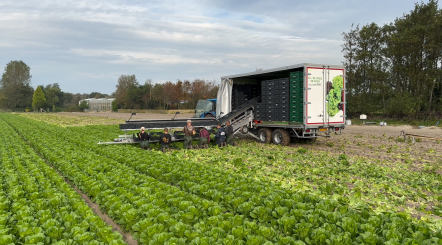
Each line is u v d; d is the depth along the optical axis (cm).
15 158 1098
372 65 3284
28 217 548
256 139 1878
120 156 1145
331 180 878
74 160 1062
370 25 3300
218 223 507
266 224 555
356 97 3356
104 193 692
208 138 1519
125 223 567
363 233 457
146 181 803
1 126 2798
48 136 1816
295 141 1772
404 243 425
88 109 9644
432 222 570
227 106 1880
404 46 2917
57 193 682
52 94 10319
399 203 691
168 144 1452
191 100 6375
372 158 1235
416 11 2942
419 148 1512
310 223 497
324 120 1480
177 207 618
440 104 2891
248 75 1756
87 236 478
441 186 799
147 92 7706
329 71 1488
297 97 1463
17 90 9894
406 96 2881
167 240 466
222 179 791
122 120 3944
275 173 958
